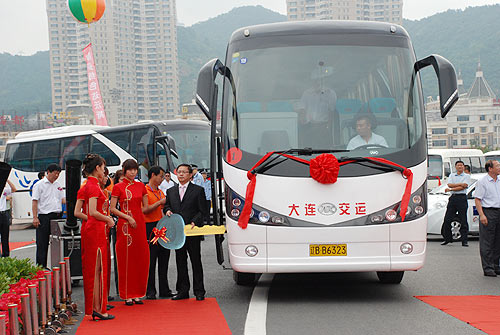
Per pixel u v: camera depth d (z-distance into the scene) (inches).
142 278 340.5
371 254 313.0
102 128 1017.5
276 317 299.3
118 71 7682.1
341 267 311.6
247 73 335.3
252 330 271.1
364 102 327.0
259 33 343.9
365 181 313.6
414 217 315.6
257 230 314.5
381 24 347.6
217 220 345.4
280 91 329.7
